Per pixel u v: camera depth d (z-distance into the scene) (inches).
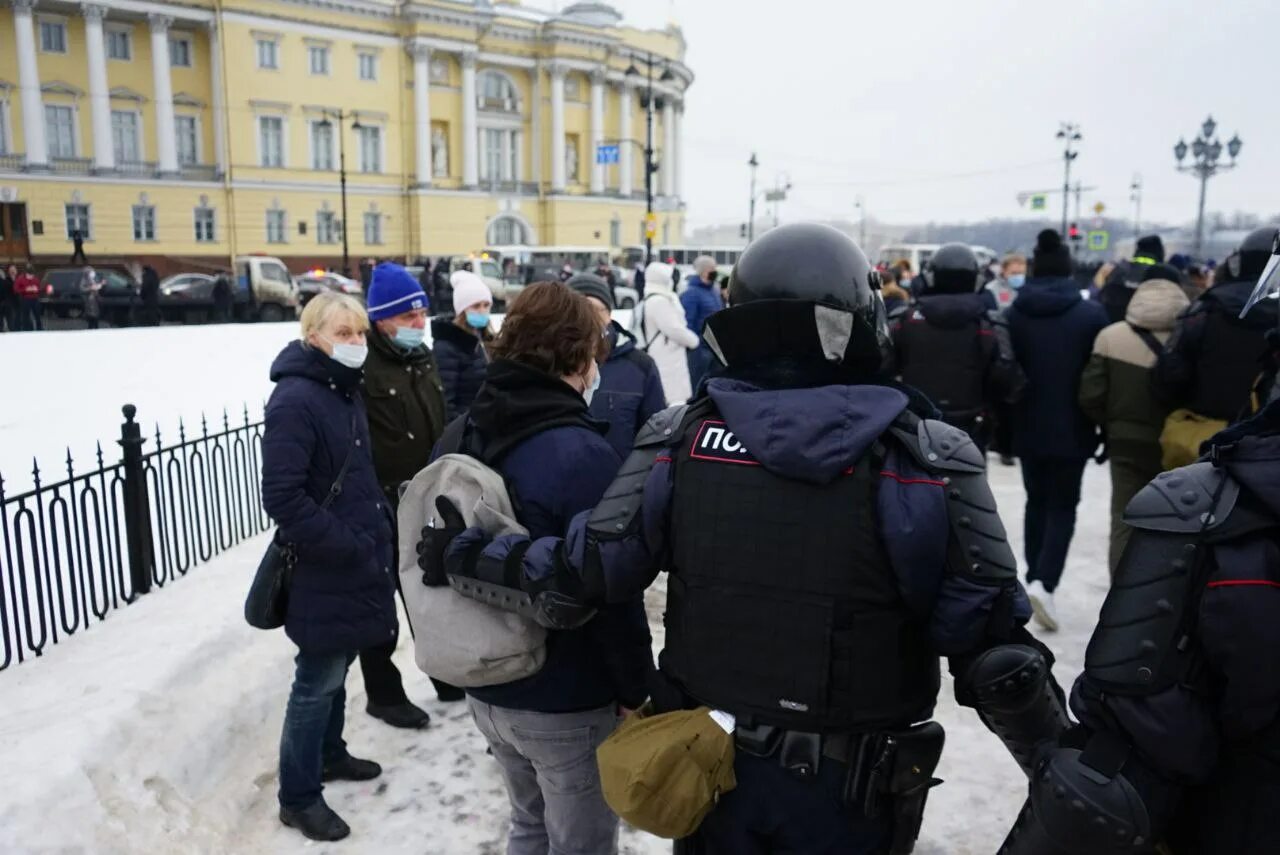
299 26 1979.6
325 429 118.0
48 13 1764.3
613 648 83.4
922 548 63.8
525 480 85.5
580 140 2454.5
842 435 64.4
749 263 71.9
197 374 545.0
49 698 138.6
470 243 2247.8
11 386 483.5
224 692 152.2
